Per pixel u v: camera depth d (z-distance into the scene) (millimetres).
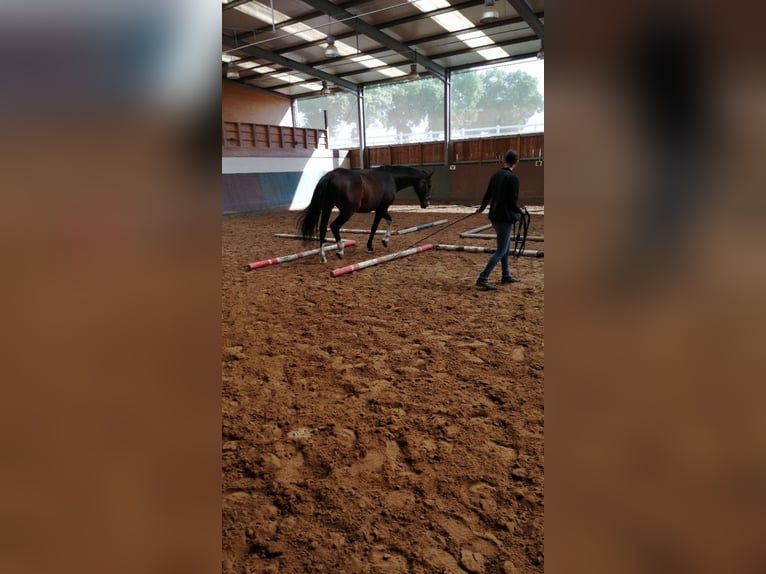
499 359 2738
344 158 16594
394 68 14250
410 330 3287
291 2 9422
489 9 8898
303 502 1596
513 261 5699
